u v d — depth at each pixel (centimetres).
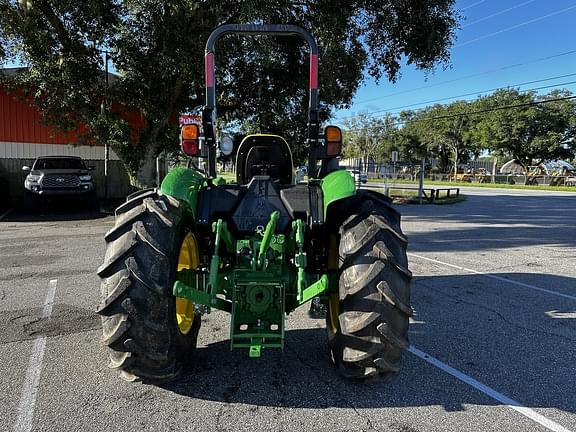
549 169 5288
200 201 331
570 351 367
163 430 250
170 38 1095
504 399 288
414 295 530
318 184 354
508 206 1889
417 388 300
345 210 316
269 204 329
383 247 281
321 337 388
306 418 262
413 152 6500
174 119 1425
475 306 488
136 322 263
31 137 1672
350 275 279
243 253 302
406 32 1226
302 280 281
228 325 420
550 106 4538
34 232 1008
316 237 346
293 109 1502
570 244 920
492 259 758
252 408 273
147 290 265
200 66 1148
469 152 6234
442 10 1195
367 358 274
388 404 279
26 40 1077
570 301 511
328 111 1485
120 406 274
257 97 1470
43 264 673
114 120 1213
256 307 293
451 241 950
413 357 351
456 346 375
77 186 1415
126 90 1230
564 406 281
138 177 1320
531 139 4688
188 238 329
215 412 268
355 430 251
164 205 294
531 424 260
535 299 518
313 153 373
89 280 579
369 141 7050
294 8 1141
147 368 276
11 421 257
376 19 1235
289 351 358
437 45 1203
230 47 1164
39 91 1173
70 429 250
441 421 261
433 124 5806
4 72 1396
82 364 333
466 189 3466
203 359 343
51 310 458
